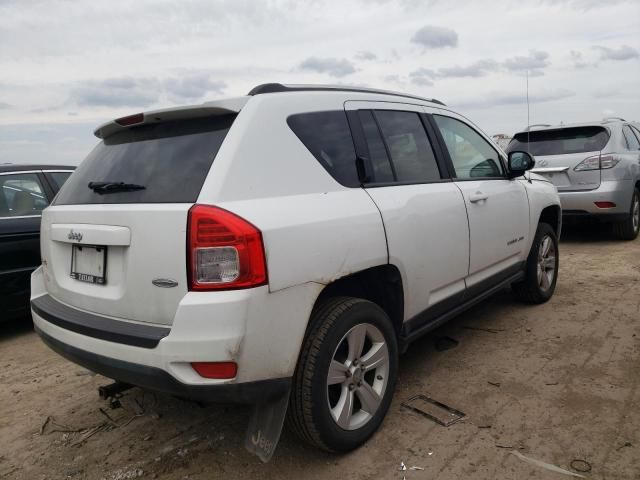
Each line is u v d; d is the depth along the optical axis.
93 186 2.57
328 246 2.43
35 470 2.72
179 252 2.14
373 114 3.11
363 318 2.62
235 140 2.32
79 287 2.59
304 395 2.39
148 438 2.95
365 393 2.71
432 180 3.37
